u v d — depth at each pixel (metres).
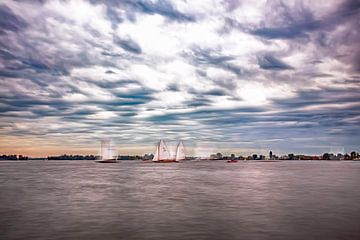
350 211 38.91
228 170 172.62
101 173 134.62
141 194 57.28
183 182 85.25
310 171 163.25
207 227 30.80
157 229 30.06
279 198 51.28
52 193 59.03
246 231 29.20
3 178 102.69
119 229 30.14
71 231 29.48
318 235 27.78
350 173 140.00
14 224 32.25
